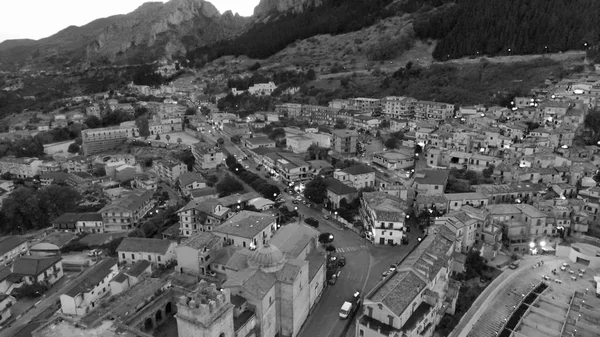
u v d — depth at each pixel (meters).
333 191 151.00
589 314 92.31
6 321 104.38
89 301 104.56
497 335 89.94
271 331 85.69
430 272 92.50
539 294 101.50
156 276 113.75
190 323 68.25
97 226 156.75
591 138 175.38
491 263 114.06
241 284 82.00
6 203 169.25
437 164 173.12
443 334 89.75
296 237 108.00
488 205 133.38
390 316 80.69
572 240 123.81
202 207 140.75
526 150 167.00
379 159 182.50
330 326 92.56
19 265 120.75
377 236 127.25
